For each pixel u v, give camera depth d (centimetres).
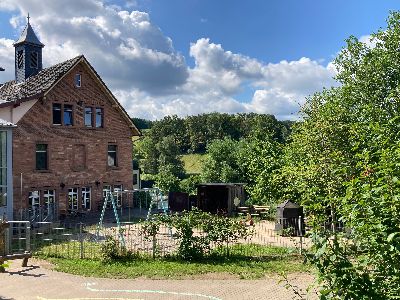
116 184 3584
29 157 2962
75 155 3294
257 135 4953
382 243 518
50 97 3103
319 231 570
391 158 650
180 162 8756
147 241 2000
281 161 3089
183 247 1758
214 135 11656
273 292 1316
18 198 2878
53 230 2494
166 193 4591
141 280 1472
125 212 3447
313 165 1766
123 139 3662
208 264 1669
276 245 2056
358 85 2766
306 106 2658
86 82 3375
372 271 532
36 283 1425
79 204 3294
